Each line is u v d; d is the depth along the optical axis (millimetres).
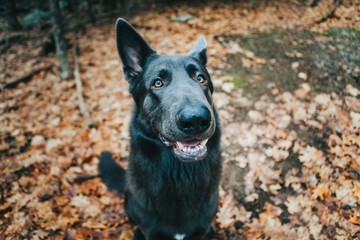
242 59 972
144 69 490
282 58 951
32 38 1385
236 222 602
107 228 607
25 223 600
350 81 840
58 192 669
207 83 481
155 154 474
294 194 627
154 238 521
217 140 490
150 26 1280
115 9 1569
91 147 775
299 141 719
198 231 524
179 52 1044
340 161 661
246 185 656
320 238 548
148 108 456
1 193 663
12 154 761
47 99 943
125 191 583
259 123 773
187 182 477
